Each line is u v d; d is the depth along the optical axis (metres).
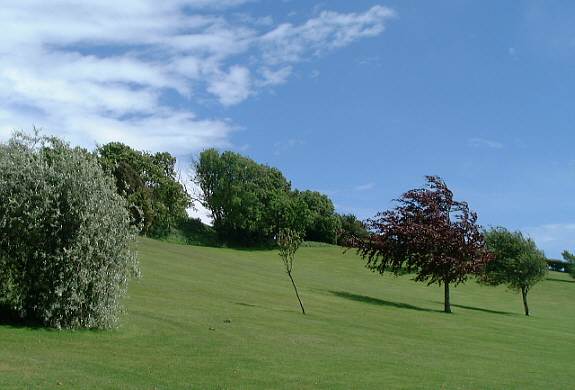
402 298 45.78
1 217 16.94
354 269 76.38
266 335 20.33
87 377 12.35
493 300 56.28
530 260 45.00
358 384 13.98
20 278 17.30
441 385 14.81
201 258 54.69
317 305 32.25
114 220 18.39
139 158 82.50
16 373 12.09
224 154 105.00
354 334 23.06
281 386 13.09
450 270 39.41
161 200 82.31
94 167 18.53
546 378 17.45
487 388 15.03
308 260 83.69
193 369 14.11
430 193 43.34
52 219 17.22
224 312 24.78
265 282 42.28
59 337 16.39
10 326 16.92
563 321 41.25
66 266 17.27
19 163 17.52
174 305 24.98
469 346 23.33
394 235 42.69
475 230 41.53
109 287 18.16
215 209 102.69
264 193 102.69
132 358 14.80
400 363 17.64
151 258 45.84
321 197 115.44
